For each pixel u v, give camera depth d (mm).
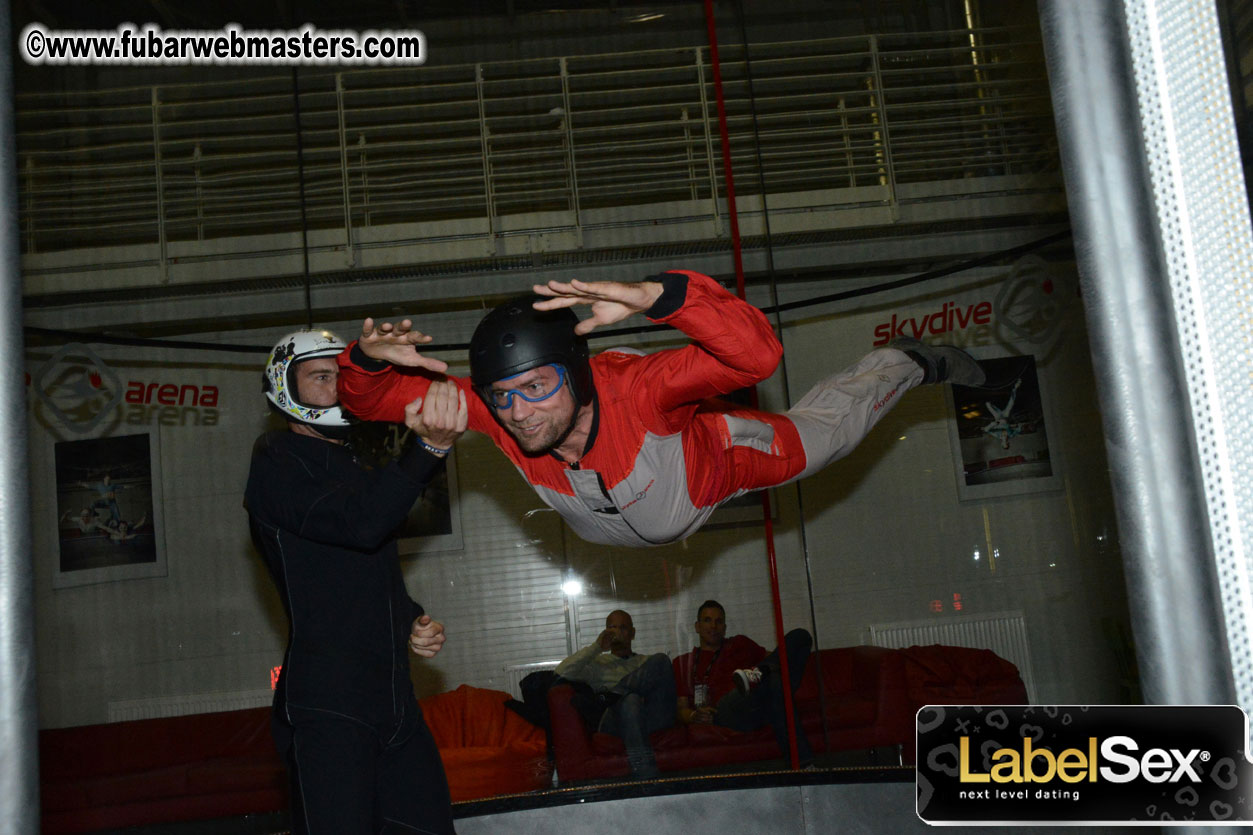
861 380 2570
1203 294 674
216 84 5531
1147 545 675
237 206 5547
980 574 5262
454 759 4086
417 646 1955
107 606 5215
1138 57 700
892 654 4340
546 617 5461
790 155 5758
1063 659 5020
